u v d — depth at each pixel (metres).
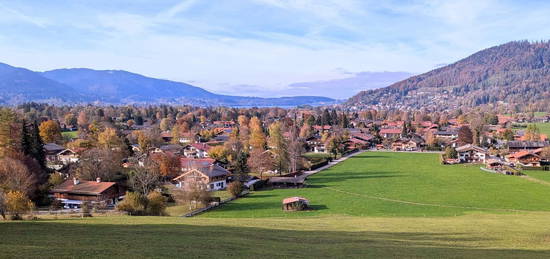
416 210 74.00
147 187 89.19
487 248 37.88
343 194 92.69
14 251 29.56
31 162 93.25
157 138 177.62
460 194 89.81
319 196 90.75
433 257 33.16
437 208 75.62
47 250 30.19
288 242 38.62
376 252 34.94
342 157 176.25
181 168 116.00
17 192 58.94
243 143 165.88
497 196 86.81
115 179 101.19
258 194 96.25
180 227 45.72
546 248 38.22
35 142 104.75
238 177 108.62
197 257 30.02
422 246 38.44
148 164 105.50
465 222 56.09
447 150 159.62
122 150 131.88
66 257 28.14
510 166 134.88
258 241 38.28
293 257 31.41
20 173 80.06
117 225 45.88
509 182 105.81
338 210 75.12
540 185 100.50
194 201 79.50
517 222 55.84
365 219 61.12
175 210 75.56
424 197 87.12
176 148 161.12
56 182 91.56
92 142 146.12
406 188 99.06
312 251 34.53
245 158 118.12
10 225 42.97
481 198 84.88
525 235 44.94
